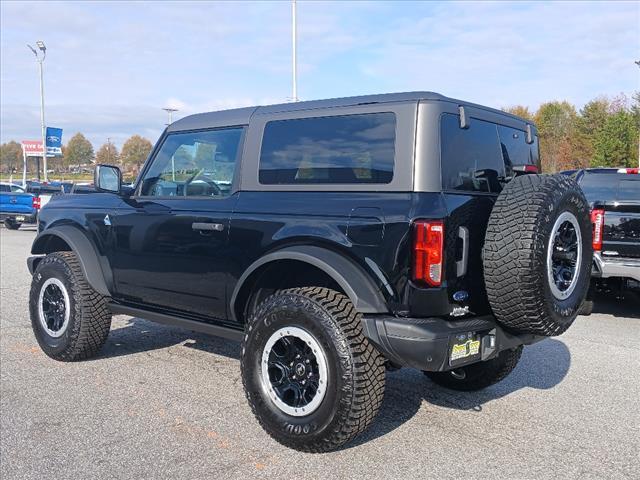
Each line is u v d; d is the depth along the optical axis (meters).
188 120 4.93
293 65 25.25
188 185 4.78
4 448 3.79
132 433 4.03
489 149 4.17
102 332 5.49
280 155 4.21
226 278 4.31
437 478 3.47
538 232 3.45
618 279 7.58
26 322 7.18
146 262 4.91
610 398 4.85
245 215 4.19
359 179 3.80
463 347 3.55
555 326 3.69
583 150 58.31
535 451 3.85
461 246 3.59
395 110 3.73
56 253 5.66
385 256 3.50
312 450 3.71
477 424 4.28
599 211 7.46
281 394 3.83
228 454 3.74
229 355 5.89
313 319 3.60
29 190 26.08
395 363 3.72
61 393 4.77
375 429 4.16
